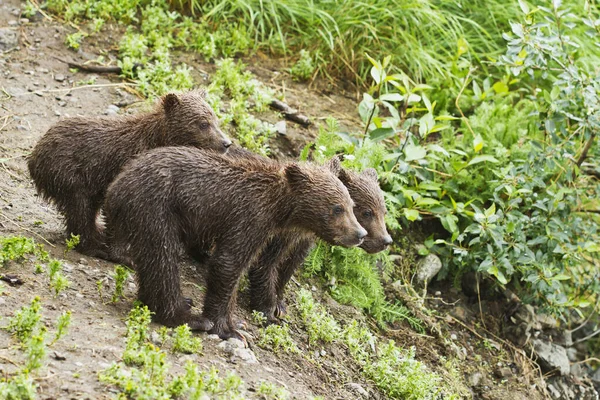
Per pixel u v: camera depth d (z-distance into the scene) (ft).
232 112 45.06
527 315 45.91
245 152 37.14
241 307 34.78
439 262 44.70
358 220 34.91
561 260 44.45
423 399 33.86
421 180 45.52
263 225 31.22
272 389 28.02
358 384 33.37
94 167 33.78
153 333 28.73
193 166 30.83
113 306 30.42
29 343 25.27
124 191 29.96
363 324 39.24
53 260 30.14
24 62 46.09
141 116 35.42
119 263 34.04
